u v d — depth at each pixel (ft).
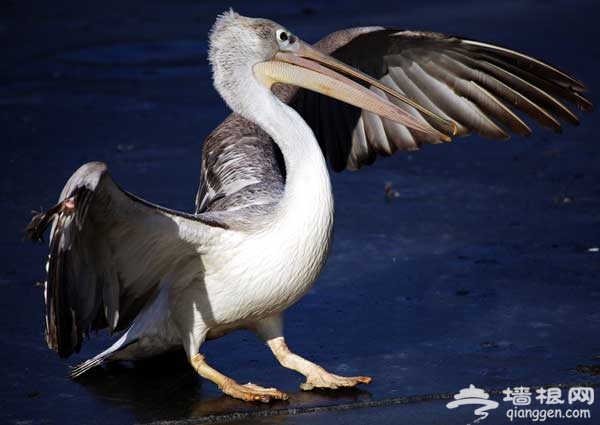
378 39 37.55
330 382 32.45
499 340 35.63
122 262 30.89
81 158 56.44
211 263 31.12
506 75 37.01
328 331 36.78
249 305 31.55
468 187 52.54
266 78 34.19
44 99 67.31
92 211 28.55
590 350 34.63
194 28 84.74
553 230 46.16
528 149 58.49
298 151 31.55
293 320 37.83
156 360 35.06
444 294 39.70
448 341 35.70
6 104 66.23
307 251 30.94
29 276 41.24
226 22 34.19
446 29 80.18
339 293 40.06
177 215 29.68
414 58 38.14
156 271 31.65
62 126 62.08
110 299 31.19
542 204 49.60
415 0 92.27
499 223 47.24
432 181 53.78
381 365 34.04
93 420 30.53
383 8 88.63
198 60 76.33
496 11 87.40
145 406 31.53
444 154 58.44
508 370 33.37
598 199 50.01
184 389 32.83
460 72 37.68
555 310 37.91
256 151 37.52
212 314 31.94
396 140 39.37
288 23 82.17
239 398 31.81
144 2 94.94
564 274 41.22
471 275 41.42
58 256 27.58
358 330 36.83
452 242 45.06
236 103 33.58
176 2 94.32
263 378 33.65
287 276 31.01
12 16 88.94
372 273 41.83
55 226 27.32
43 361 34.55
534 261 42.68
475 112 37.96
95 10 91.71
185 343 32.48
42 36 82.43
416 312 38.19
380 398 31.68
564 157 56.70
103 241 29.99
